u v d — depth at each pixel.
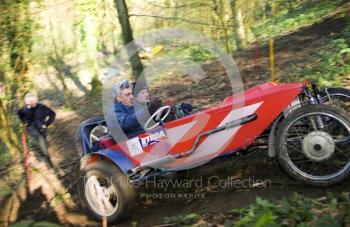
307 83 5.03
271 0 21.97
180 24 16.58
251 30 19.17
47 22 15.02
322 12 16.50
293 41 13.90
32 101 8.41
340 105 5.43
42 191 7.41
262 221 3.45
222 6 15.07
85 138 5.88
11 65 10.40
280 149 4.66
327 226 3.48
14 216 6.60
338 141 4.62
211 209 4.92
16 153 9.74
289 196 4.61
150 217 5.27
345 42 10.36
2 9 10.07
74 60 21.73
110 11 17.75
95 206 5.42
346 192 4.37
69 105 14.67
